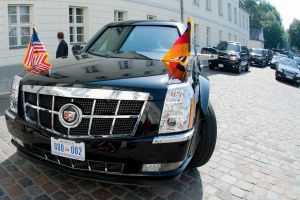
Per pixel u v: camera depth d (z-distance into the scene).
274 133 5.95
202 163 3.51
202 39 27.12
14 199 2.82
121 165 2.46
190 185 3.37
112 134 2.43
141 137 2.42
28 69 3.22
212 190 3.31
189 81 2.79
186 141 2.53
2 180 3.13
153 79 2.60
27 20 13.64
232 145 4.90
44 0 13.60
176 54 3.21
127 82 2.51
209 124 3.35
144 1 18.34
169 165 2.52
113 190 3.08
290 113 8.35
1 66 12.73
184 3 23.05
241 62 18.89
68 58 3.54
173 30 4.20
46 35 13.83
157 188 3.21
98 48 4.10
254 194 3.34
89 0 15.01
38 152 2.73
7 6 12.82
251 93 11.10
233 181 3.59
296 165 4.34
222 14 32.97
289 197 3.36
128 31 4.24
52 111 2.56
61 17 14.18
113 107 2.44
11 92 3.04
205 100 3.10
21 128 2.76
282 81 18.64
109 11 16.05
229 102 8.75
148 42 3.98
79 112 2.46
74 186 3.10
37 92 2.67
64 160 2.57
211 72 17.47
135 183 2.49
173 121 2.49
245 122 6.55
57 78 2.66
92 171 2.52
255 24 75.88
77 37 15.30
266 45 77.81
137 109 2.43
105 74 2.67
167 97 2.48
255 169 4.02
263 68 28.77
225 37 34.69
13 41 13.40
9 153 3.79
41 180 3.18
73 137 2.46
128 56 3.55
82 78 2.59
